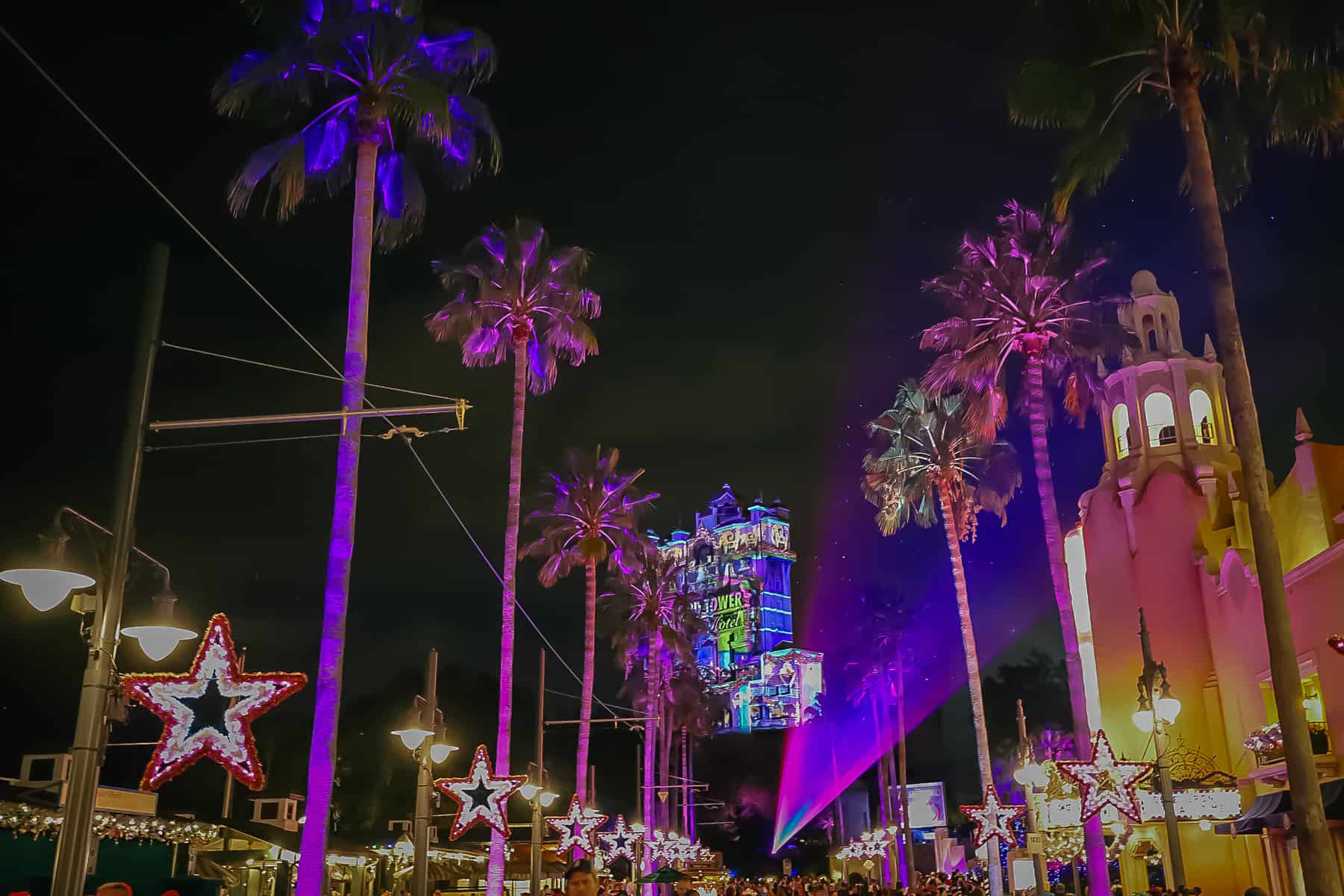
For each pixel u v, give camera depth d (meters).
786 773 121.06
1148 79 21.45
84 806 9.99
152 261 11.77
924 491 46.56
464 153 23.80
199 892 28.36
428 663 25.81
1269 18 19.78
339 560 19.55
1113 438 44.91
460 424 14.76
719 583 191.62
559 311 37.09
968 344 35.53
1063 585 31.84
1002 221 35.09
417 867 24.03
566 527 50.22
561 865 50.31
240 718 12.07
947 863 82.44
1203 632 39.75
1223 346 18.23
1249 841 35.47
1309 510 32.72
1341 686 28.56
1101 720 43.31
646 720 54.06
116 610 10.59
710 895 47.44
